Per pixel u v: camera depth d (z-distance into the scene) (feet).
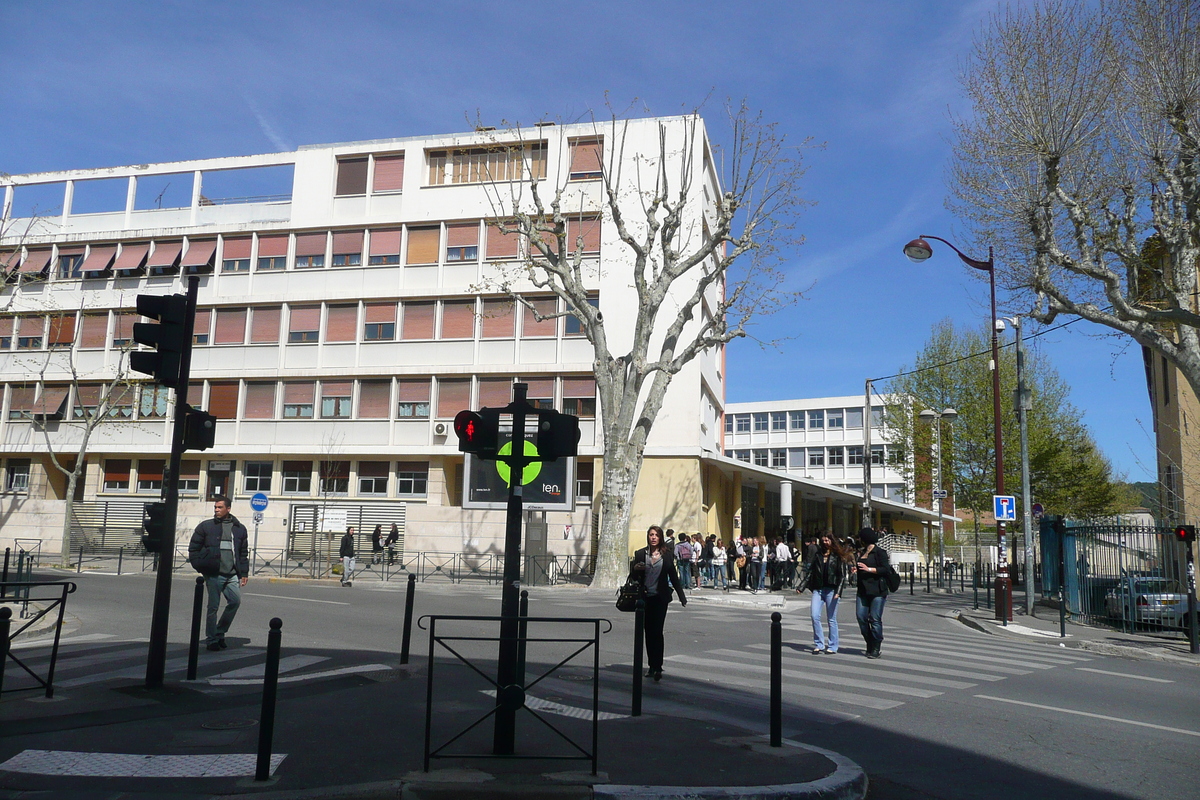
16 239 127.34
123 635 42.22
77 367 123.85
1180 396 80.74
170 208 124.47
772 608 72.74
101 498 120.57
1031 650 48.42
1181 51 53.11
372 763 19.69
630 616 56.13
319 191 118.32
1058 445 136.77
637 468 83.20
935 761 22.41
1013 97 58.03
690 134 109.50
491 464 88.12
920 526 242.58
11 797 17.40
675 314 107.76
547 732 22.91
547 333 109.70
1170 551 60.39
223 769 19.22
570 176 111.24
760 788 18.31
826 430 258.16
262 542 113.60
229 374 117.29
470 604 61.36
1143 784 20.58
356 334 114.73
